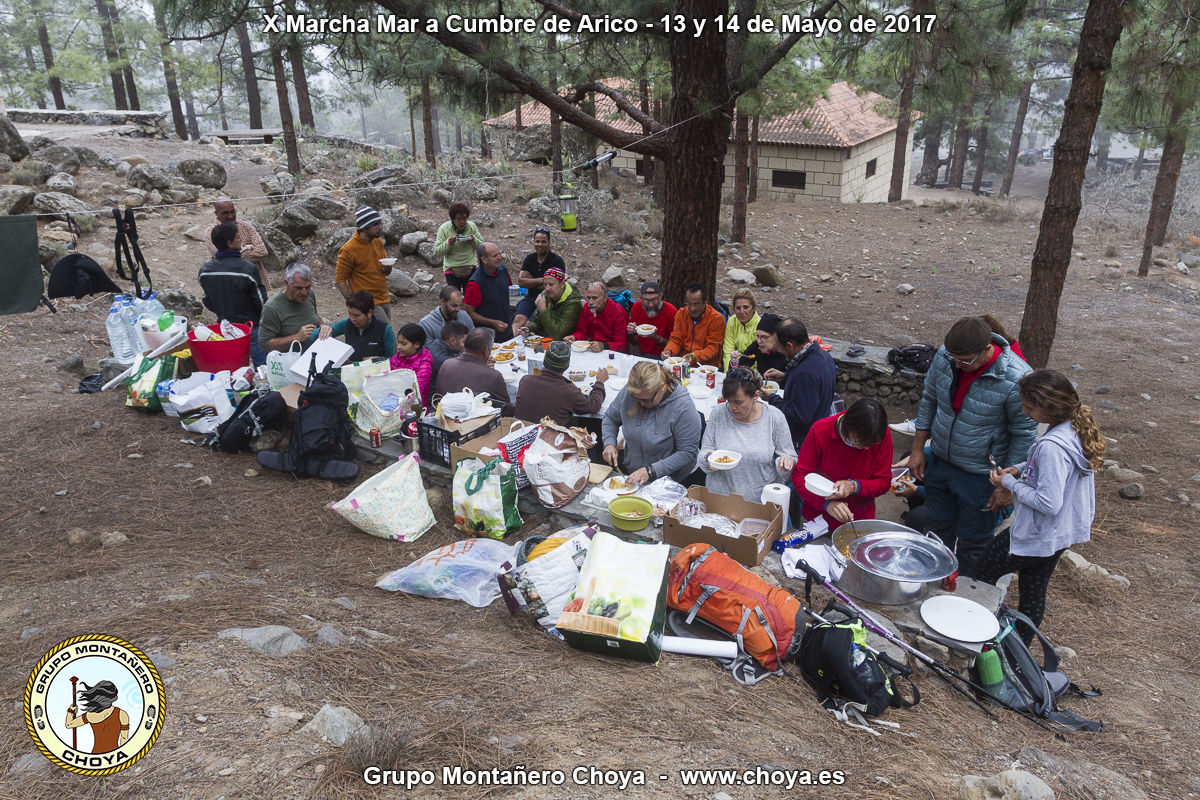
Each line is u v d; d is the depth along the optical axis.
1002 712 3.76
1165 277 14.68
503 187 17.28
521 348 6.97
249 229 7.48
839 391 9.15
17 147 13.34
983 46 7.26
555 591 3.93
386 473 4.99
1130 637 4.82
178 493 5.37
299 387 6.09
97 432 6.23
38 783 2.50
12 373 7.36
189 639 3.42
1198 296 13.59
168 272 10.73
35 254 8.35
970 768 3.17
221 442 5.95
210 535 4.85
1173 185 14.04
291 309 6.46
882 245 17.62
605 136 8.21
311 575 4.44
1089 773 3.28
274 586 4.19
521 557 4.31
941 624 3.92
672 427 4.98
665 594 3.81
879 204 22.70
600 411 5.73
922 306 13.01
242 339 6.52
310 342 6.41
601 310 7.27
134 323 7.30
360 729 2.84
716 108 7.61
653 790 2.69
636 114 8.34
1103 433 8.17
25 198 11.03
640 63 9.27
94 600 3.87
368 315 6.39
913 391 8.65
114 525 4.89
